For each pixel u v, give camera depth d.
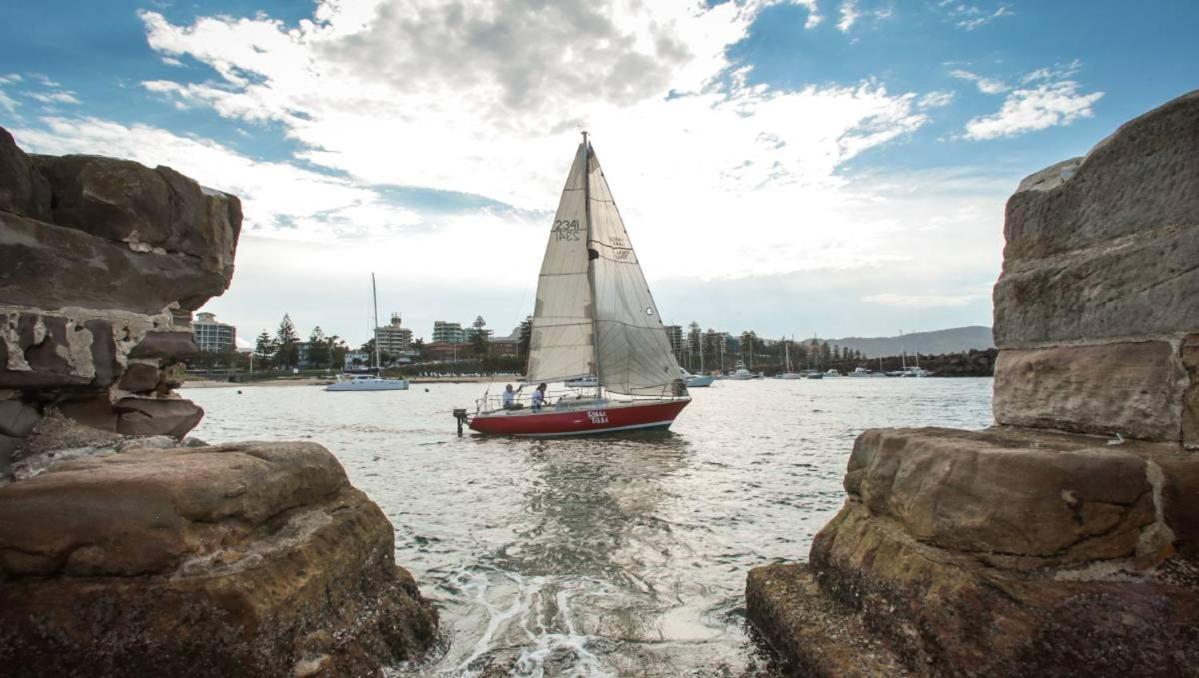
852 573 4.00
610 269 27.33
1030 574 2.93
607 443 22.69
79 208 4.20
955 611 3.04
